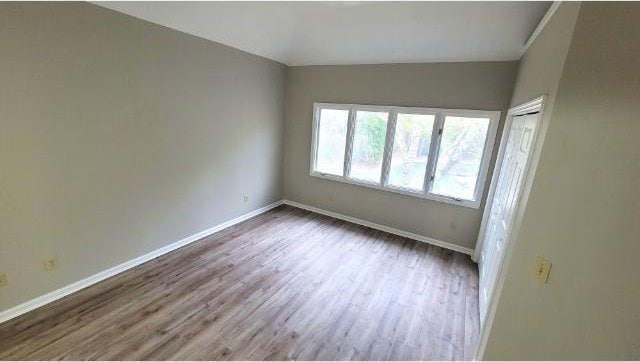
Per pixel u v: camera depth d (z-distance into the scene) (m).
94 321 2.23
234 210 4.21
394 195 4.13
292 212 4.88
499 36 2.79
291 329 2.27
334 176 4.61
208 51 3.33
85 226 2.55
